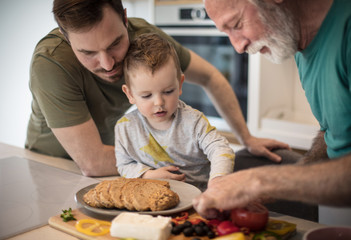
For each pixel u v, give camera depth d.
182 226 0.84
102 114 1.47
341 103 0.95
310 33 0.99
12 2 2.63
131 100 1.21
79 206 1.02
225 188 0.81
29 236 0.89
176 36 2.82
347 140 1.00
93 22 1.07
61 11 1.08
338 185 0.69
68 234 0.89
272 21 0.95
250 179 0.78
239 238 0.75
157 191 0.96
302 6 0.96
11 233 0.90
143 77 1.11
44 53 1.27
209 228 0.83
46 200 1.07
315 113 1.09
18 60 2.75
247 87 2.56
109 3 1.09
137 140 1.24
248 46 1.00
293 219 0.94
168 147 1.22
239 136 1.73
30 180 1.22
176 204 0.96
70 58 1.30
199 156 1.24
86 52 1.14
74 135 1.31
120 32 1.13
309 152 1.17
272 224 0.88
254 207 0.87
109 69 1.16
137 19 1.54
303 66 1.07
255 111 2.53
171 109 1.15
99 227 0.89
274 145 1.68
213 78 1.71
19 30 2.70
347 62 0.91
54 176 1.26
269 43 0.99
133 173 1.20
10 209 1.02
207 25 2.64
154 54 1.11
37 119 1.52
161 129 1.22
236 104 1.75
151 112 1.14
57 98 1.28
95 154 1.32
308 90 1.07
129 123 1.24
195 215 0.93
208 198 0.82
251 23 0.96
